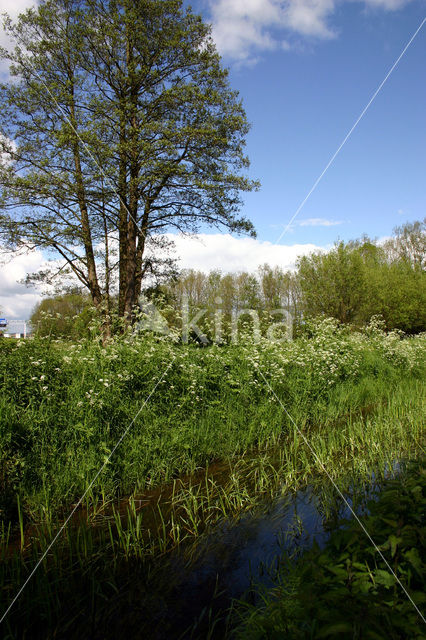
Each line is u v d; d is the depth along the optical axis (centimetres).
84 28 1566
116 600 295
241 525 400
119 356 645
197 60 1681
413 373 1244
